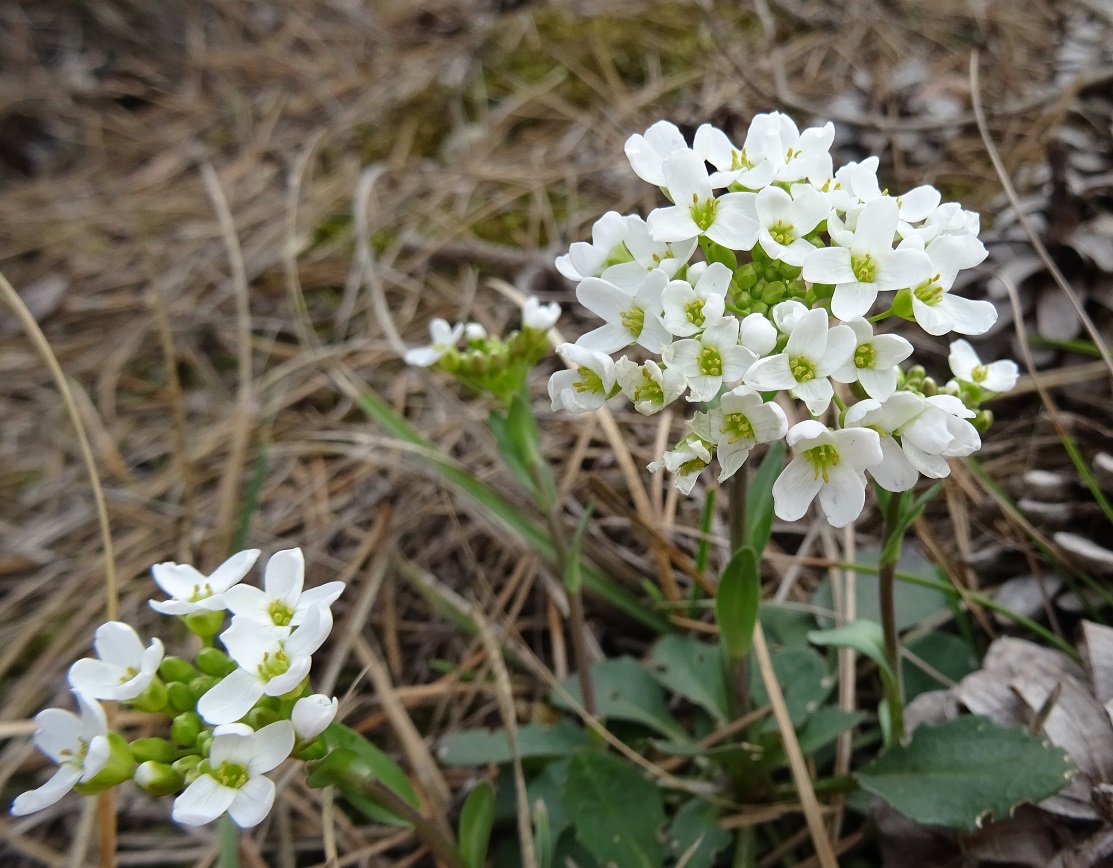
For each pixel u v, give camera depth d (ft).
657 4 1.07
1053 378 0.55
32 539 0.65
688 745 0.44
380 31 1.16
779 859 0.45
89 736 0.33
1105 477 0.48
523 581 0.58
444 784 0.48
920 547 0.53
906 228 0.36
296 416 0.71
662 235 0.34
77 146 1.08
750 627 0.40
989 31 0.92
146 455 0.71
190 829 0.50
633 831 0.42
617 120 0.90
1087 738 0.41
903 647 0.49
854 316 0.33
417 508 0.62
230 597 0.35
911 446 0.33
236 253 0.74
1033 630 0.49
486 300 0.76
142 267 0.87
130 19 1.22
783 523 0.57
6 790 0.52
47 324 0.83
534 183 0.85
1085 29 0.81
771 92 0.82
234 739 0.32
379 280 0.79
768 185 0.35
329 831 0.42
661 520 0.57
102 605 0.59
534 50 1.04
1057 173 0.55
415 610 0.58
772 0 1.02
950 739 0.40
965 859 0.41
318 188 0.91
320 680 0.55
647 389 0.34
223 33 1.23
